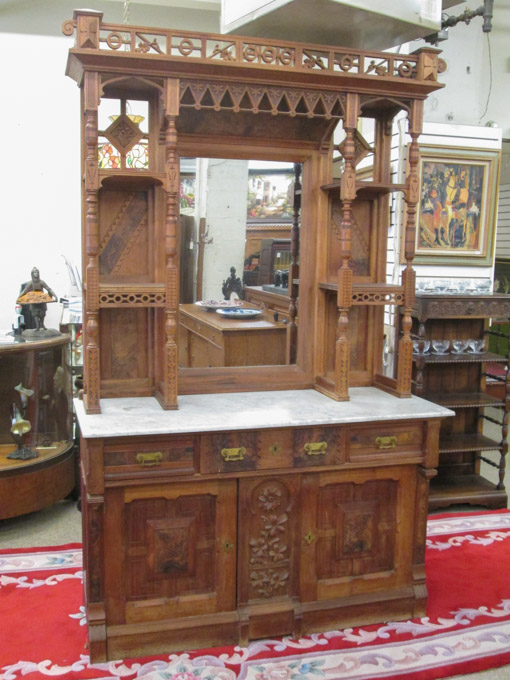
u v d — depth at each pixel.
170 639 2.46
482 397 3.96
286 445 2.50
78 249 4.64
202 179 2.77
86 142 2.38
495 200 3.99
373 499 2.69
